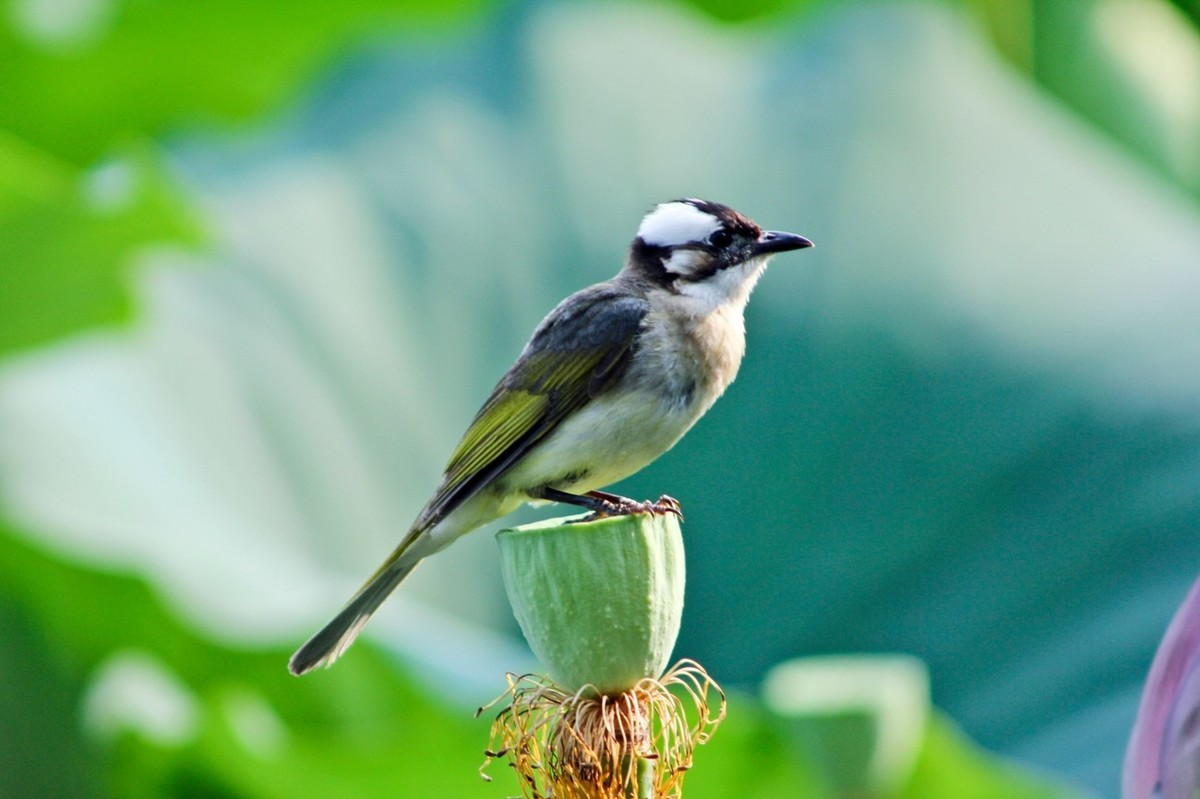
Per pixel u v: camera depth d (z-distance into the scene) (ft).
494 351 46.03
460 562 41.83
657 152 49.29
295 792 33.73
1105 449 43.83
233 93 60.03
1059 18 52.26
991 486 43.73
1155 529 41.93
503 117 50.21
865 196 48.37
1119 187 49.52
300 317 45.27
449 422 44.93
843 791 28.35
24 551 37.65
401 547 28.63
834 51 51.80
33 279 39.17
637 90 50.62
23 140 58.49
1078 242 47.70
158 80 59.06
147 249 39.24
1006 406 44.93
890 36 52.03
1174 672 16.83
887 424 44.93
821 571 43.14
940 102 50.37
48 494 38.96
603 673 18.43
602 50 51.80
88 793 38.40
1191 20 51.72
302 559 40.98
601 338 29.76
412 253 47.16
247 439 42.83
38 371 43.37
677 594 18.84
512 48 52.26
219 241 46.11
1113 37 52.47
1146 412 44.19
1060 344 45.93
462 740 31.63
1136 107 52.80
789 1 62.64
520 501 30.25
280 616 36.35
